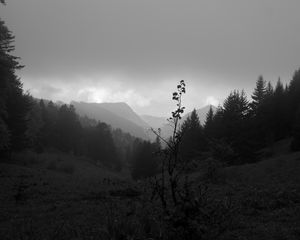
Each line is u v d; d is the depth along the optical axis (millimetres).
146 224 8586
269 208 13977
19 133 56281
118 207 15938
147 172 67000
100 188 27609
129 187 24375
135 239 8102
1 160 56969
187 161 8656
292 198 15359
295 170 29047
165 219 7805
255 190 18703
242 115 55969
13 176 37938
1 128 39656
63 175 45469
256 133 54250
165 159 8430
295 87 72438
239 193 18219
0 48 36875
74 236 10555
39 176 40219
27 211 18531
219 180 24906
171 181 8242
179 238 7672
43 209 18859
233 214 10922
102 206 17641
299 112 54500
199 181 23828
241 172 32844
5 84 38156
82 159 112625
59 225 13109
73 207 18469
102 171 93938
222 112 59500
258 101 74375
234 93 57906
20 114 55875
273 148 60844
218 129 57875
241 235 9734
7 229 13258
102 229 10000
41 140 103062
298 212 12508
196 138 61500
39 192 26016
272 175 29344
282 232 9969
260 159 54375
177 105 8359
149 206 9695
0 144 40688
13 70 38875
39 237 11008
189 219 7660
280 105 66812
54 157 92750
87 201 20625
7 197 24000
